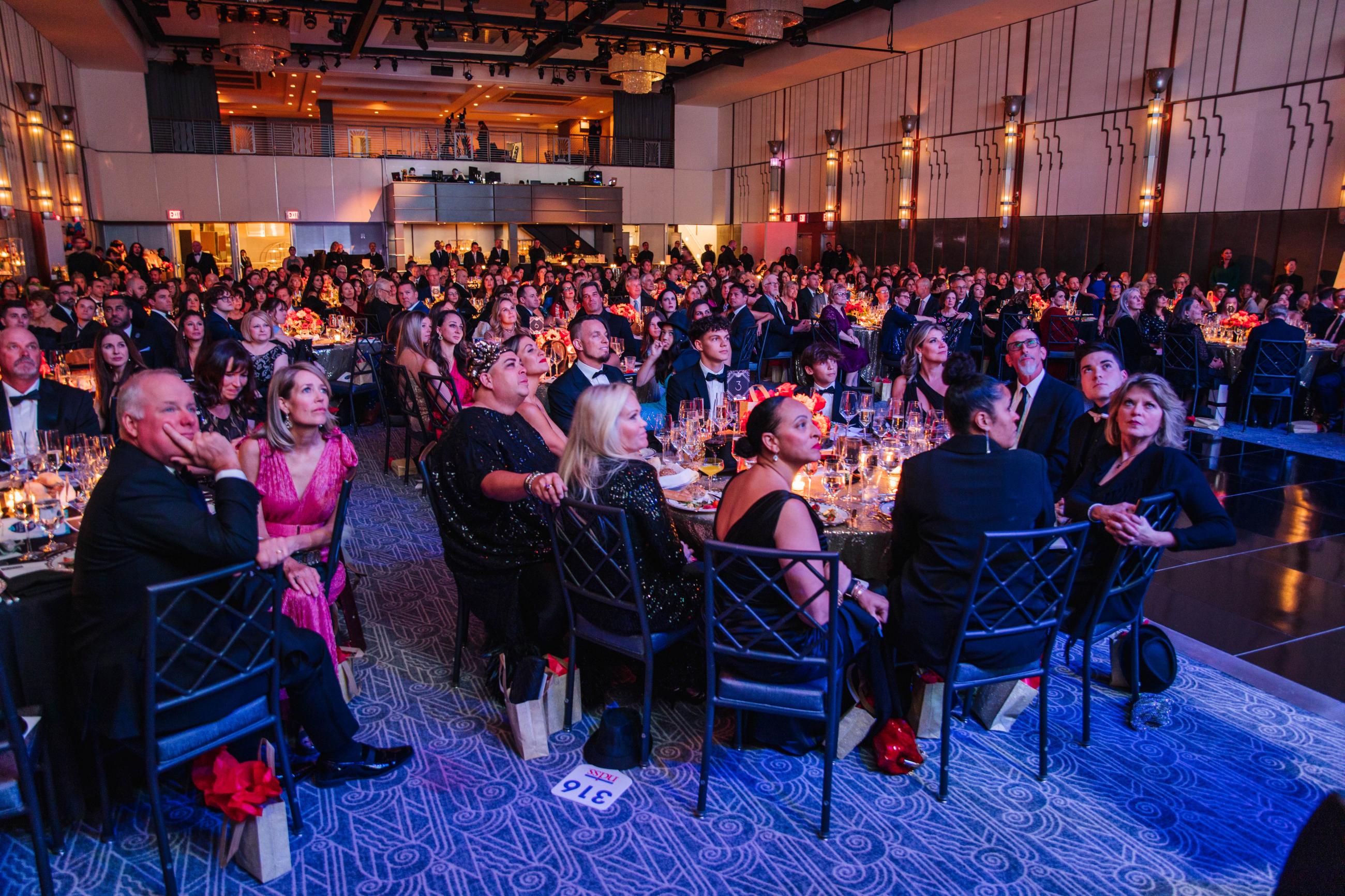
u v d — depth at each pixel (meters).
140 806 2.61
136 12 16.62
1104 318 10.37
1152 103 13.43
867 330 10.24
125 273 13.30
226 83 22.33
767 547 2.45
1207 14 12.88
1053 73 15.24
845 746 2.87
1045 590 2.77
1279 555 4.78
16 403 3.91
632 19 18.03
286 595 2.89
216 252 21.78
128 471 2.16
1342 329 8.48
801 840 2.46
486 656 3.44
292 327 9.40
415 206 21.44
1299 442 7.42
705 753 2.55
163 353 7.14
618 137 24.17
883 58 18.72
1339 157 11.48
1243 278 12.77
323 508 3.16
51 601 2.35
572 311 10.10
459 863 2.36
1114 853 2.41
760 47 20.22
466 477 3.06
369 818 2.55
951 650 2.58
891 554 2.88
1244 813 2.59
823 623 2.51
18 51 14.04
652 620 2.76
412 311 5.95
